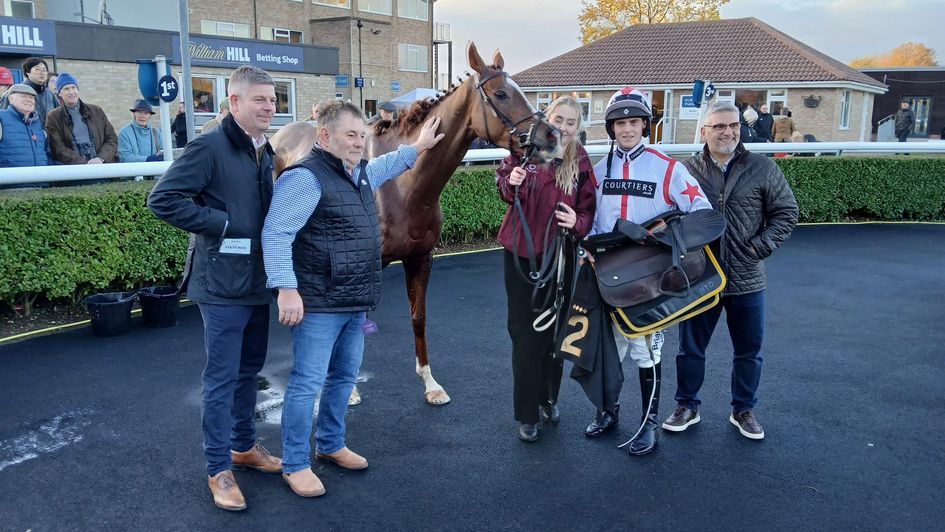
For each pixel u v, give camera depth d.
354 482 2.98
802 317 5.45
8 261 4.80
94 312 4.74
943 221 10.20
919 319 5.40
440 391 3.83
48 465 3.05
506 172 3.21
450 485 2.96
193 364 4.29
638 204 3.12
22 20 15.69
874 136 30.12
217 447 2.75
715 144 3.25
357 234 2.73
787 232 3.23
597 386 3.11
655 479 3.02
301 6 29.14
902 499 2.85
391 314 5.46
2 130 5.50
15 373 4.09
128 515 2.69
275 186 2.63
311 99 22.50
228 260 2.64
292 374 2.83
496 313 5.51
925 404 3.81
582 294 3.11
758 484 2.98
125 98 17.88
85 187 5.54
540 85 26.19
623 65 25.89
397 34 32.56
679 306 2.99
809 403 3.82
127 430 3.39
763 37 25.22
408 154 3.15
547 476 3.04
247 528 2.62
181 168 2.52
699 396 3.92
